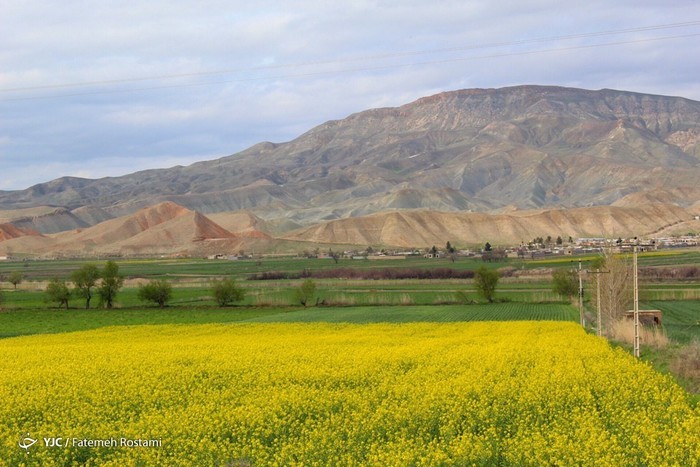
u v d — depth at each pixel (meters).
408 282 113.56
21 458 20.77
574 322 63.53
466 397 25.56
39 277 147.25
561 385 27.16
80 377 31.89
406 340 48.38
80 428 22.98
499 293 96.31
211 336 56.16
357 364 33.56
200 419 23.53
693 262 117.25
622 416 22.66
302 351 40.09
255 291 105.38
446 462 18.94
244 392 28.36
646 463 19.05
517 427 22.47
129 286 119.12
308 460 19.47
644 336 50.69
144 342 51.59
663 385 27.53
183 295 103.75
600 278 65.75
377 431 22.06
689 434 20.05
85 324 74.69
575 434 20.66
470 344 43.84
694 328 62.19
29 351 44.34
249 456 20.59
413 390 26.77
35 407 26.22
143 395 27.69
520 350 37.91
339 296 96.50
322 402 25.64
